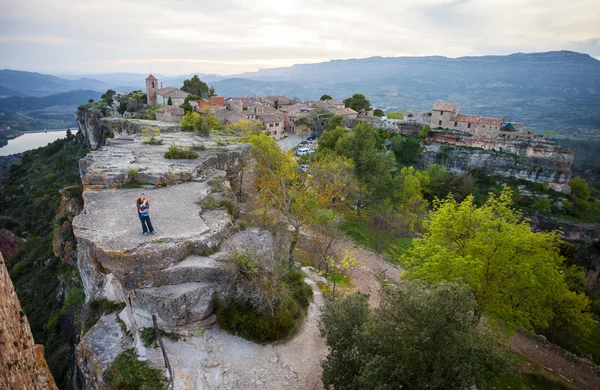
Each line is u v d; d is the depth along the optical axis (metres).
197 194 25.31
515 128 102.00
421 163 92.56
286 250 24.75
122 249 16.67
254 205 31.70
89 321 19.50
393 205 53.75
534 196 83.31
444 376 12.45
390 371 12.87
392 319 13.82
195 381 15.02
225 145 39.72
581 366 26.77
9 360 8.94
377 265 35.66
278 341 18.17
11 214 93.50
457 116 97.50
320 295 24.09
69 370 35.97
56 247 50.59
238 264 18.52
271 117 98.75
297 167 40.91
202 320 17.73
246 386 15.40
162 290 16.89
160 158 32.28
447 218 24.70
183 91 106.44
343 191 42.44
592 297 39.00
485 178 87.19
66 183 100.38
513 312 21.72
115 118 79.38
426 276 23.81
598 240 75.62
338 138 55.88
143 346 16.14
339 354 14.80
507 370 13.44
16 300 10.59
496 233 22.72
